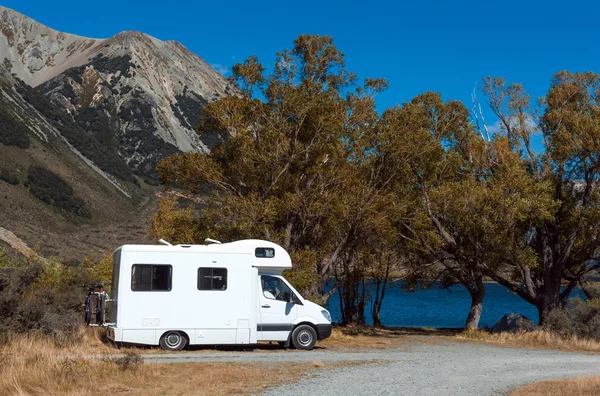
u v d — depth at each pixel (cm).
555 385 1066
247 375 1107
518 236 2911
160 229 2578
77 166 13488
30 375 959
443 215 2872
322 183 2505
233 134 2589
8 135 11962
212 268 1623
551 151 2909
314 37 2741
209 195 2684
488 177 2986
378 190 2544
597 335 2277
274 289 1703
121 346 1569
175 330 1577
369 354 1641
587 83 2961
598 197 2672
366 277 3481
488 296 8894
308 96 2545
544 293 2995
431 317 5234
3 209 9175
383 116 2703
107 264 2448
